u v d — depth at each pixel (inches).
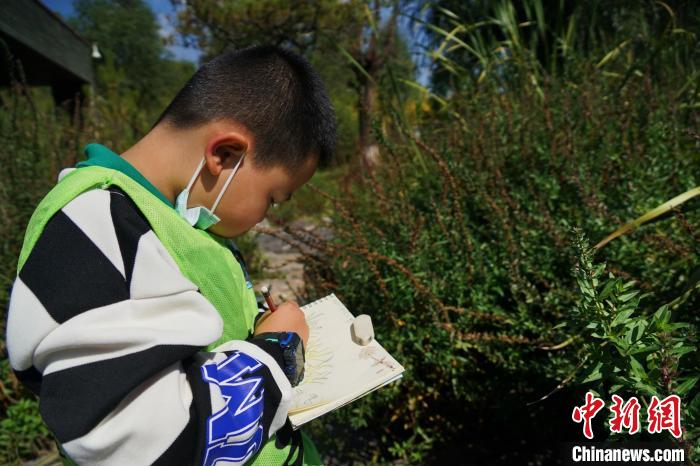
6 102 146.6
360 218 96.0
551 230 67.8
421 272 71.2
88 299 26.6
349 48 266.5
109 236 28.2
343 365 40.3
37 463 89.3
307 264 91.0
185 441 27.0
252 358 32.0
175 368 28.5
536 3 129.3
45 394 25.5
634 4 138.0
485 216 77.7
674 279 61.4
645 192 74.0
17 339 26.6
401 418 84.0
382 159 111.8
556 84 103.3
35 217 29.6
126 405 26.2
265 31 314.3
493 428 78.8
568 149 79.8
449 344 70.1
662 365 36.2
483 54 134.0
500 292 71.0
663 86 105.9
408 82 132.5
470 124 102.1
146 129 224.7
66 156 141.1
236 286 37.4
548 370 62.0
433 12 166.4
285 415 32.6
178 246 31.8
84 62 340.2
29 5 237.1
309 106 36.3
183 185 34.6
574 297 59.7
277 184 36.9
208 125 33.6
